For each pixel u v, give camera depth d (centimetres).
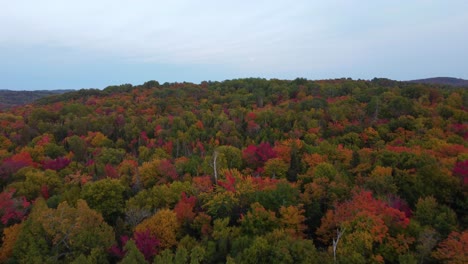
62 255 3303
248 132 8050
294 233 3381
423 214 3425
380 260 2811
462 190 3897
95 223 3591
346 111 8725
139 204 4153
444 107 8306
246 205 3934
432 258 2900
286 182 4134
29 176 4956
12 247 3406
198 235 3716
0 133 8194
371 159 5241
